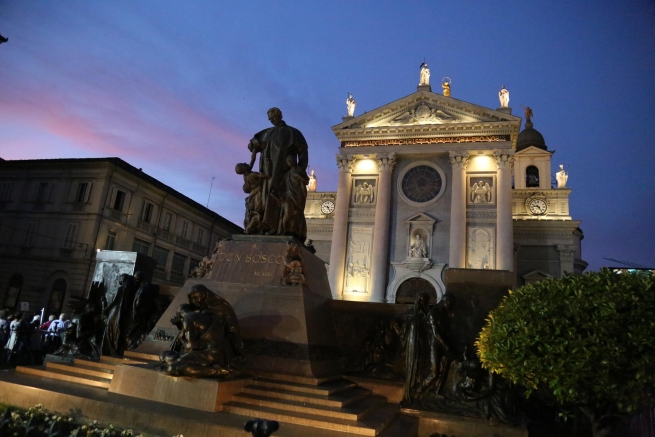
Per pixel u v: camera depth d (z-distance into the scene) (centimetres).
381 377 798
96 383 680
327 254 3944
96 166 3156
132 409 559
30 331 1299
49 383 672
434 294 3016
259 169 941
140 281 918
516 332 542
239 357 657
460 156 3158
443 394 717
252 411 573
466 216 3106
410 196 3334
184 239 3988
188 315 628
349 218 3378
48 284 3031
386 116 3500
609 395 511
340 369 806
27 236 3153
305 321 747
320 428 551
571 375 495
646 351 475
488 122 3155
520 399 757
